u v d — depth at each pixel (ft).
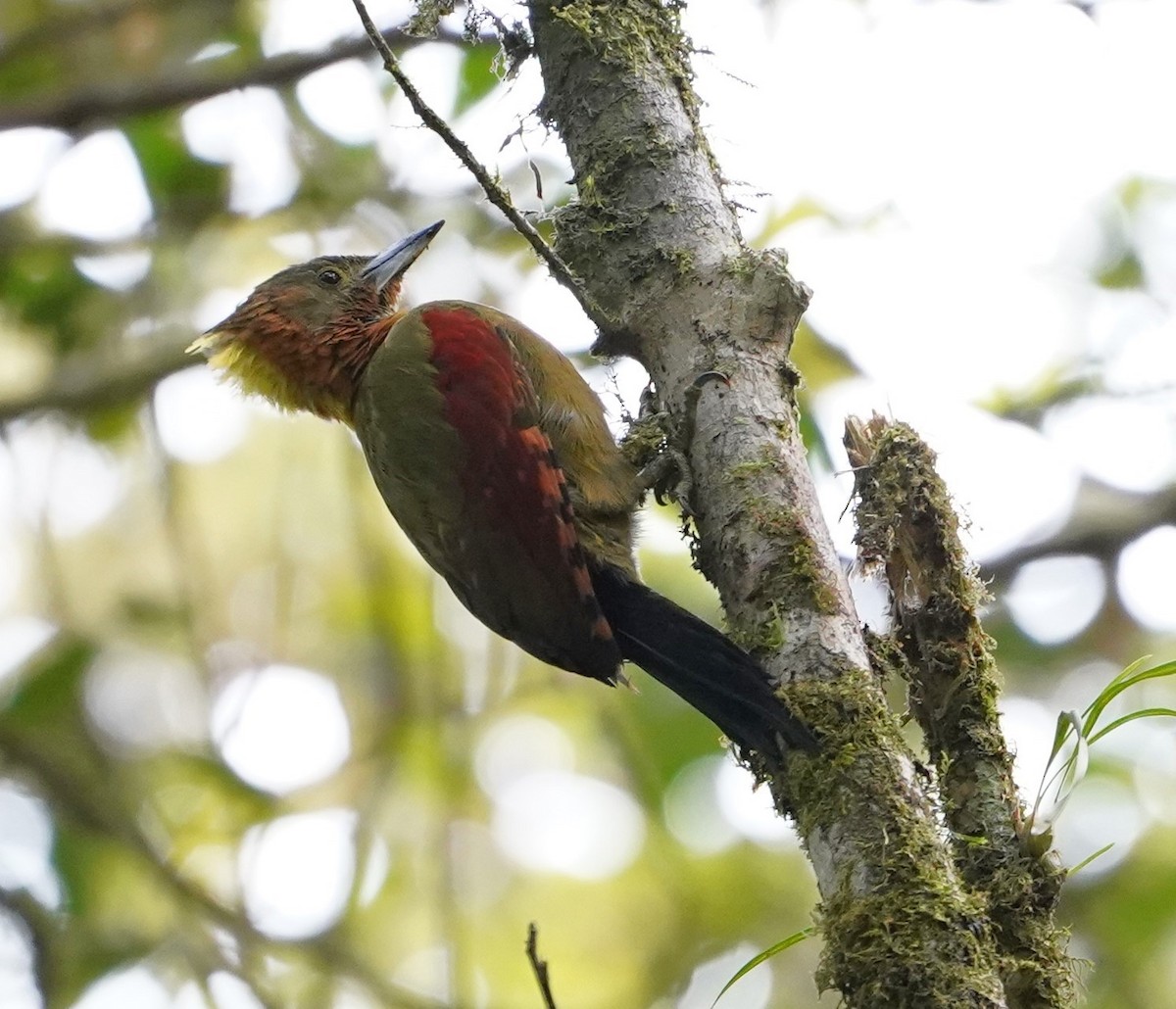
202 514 43.96
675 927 41.75
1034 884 19.25
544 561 25.43
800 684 18.51
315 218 41.75
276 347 31.17
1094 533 39.45
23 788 38.45
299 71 35.94
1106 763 39.99
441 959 37.52
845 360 37.78
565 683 42.24
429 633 40.91
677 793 39.65
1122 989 37.88
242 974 35.35
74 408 40.29
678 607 24.82
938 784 20.67
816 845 17.66
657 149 23.12
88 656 40.57
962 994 16.10
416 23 26.50
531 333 28.14
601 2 24.54
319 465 44.04
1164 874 38.83
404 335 27.89
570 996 42.01
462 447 26.48
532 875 43.14
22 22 43.14
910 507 22.31
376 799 38.50
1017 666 40.29
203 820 40.42
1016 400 41.01
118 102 35.76
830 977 16.92
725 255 22.07
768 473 19.97
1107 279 41.70
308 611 43.06
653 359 21.94
